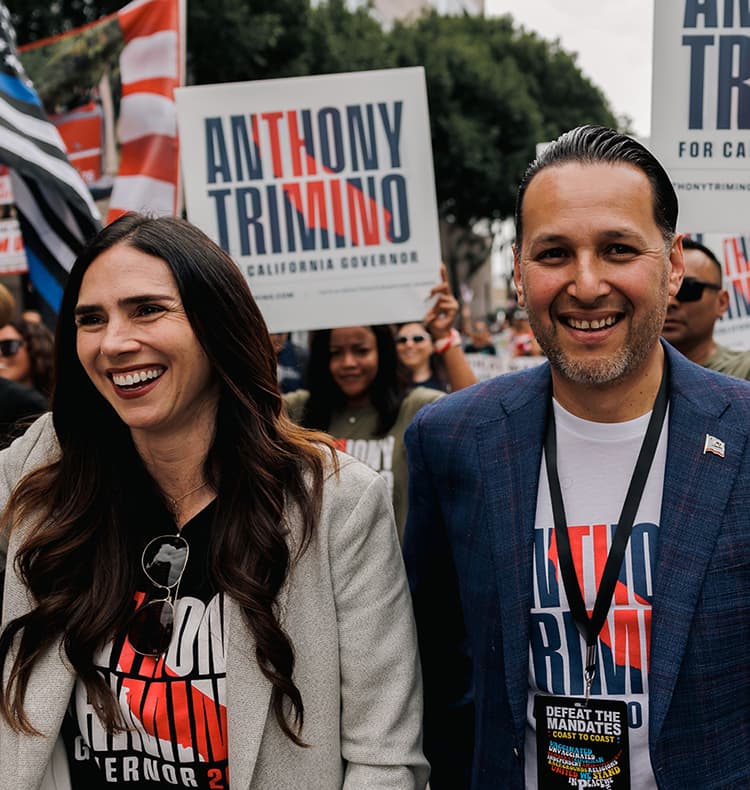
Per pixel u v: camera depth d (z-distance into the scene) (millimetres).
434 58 20750
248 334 1486
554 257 1409
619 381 1439
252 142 3064
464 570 1594
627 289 1369
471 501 1584
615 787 1399
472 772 1587
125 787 1448
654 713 1348
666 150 2506
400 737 1457
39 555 1481
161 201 4023
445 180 22375
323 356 3367
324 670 1432
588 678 1418
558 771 1438
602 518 1470
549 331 1434
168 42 4012
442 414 1676
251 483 1460
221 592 1427
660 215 1399
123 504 1523
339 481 1486
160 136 4016
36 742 1409
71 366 1522
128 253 1406
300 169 3055
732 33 2465
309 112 3045
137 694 1400
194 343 1434
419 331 4246
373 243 3051
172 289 1412
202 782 1409
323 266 3066
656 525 1433
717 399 1451
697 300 3133
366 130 3035
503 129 22516
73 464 1532
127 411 1431
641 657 1401
